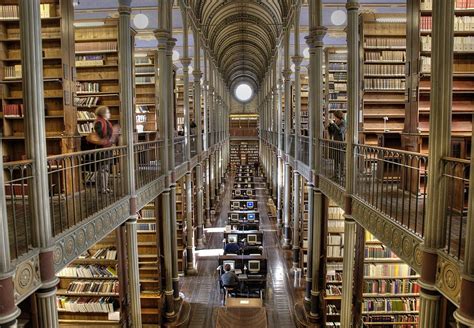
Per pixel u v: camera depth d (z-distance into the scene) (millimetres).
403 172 4129
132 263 6656
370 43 8867
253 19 21234
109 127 6492
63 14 7023
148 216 9875
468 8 6434
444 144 3285
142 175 7902
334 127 7770
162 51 9039
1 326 2904
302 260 11242
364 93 8922
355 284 7301
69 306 7504
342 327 6512
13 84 7168
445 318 3945
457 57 6617
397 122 9156
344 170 7031
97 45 9539
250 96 40000
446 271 3152
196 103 15281
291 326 9148
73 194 4395
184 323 9180
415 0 6453
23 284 3285
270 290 10992
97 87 9547
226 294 9617
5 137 6789
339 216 9180
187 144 12203
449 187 3463
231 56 30797
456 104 6742
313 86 8844
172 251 9797
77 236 4348
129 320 7480
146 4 12984
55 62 7277
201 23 16234
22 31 3467
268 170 24766
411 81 6633
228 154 35812
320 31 8656
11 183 3242
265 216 19266
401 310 7156
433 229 3330
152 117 12172
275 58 20156
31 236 3596
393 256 7328
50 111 7340
